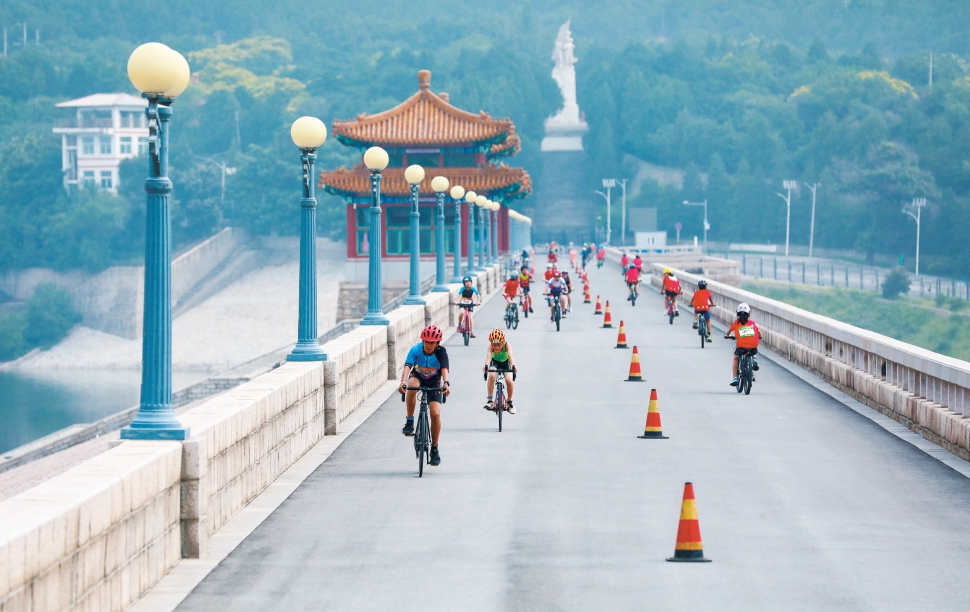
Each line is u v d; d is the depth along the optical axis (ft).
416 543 127.03
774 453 184.85
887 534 130.62
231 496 140.56
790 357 333.21
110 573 99.50
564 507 144.97
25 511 88.43
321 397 202.28
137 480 106.42
